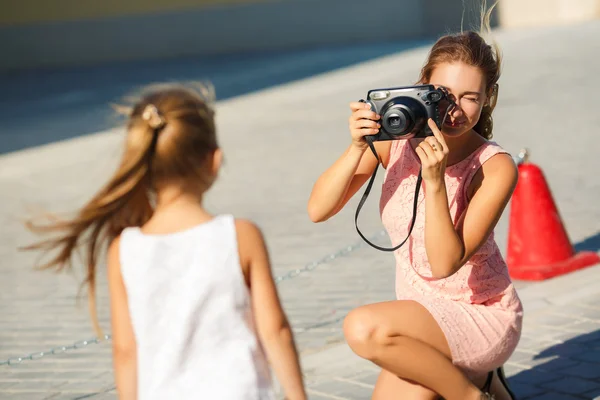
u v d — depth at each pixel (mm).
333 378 8414
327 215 6391
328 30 47875
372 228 14234
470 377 6289
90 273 5055
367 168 6582
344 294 11266
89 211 4945
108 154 23875
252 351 4738
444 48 5938
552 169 16641
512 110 23328
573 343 8688
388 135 5828
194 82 5277
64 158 23969
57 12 46875
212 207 16609
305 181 18094
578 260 10953
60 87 39344
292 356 4809
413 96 5723
